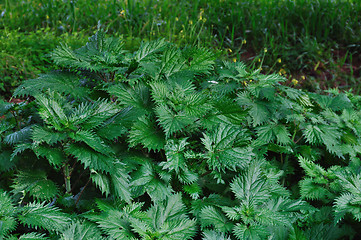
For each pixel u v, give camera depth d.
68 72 2.96
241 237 2.36
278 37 6.23
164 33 5.88
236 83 3.35
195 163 2.78
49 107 2.48
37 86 2.74
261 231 2.40
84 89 2.86
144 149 2.94
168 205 2.60
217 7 6.86
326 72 5.93
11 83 4.67
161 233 2.34
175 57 3.09
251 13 6.72
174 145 2.62
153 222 2.49
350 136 3.40
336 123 3.51
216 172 2.58
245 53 6.11
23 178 2.60
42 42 5.39
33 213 2.19
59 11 6.61
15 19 6.38
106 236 2.36
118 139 2.88
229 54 5.93
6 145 2.74
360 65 6.15
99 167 2.31
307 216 2.79
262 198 2.64
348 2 6.96
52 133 2.38
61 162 2.45
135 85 2.89
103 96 2.96
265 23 6.54
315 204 3.02
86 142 2.32
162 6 6.82
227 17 6.63
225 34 6.42
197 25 6.16
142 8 6.65
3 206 2.16
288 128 3.40
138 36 5.90
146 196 2.83
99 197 2.86
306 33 6.30
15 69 4.80
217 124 2.72
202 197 2.88
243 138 2.62
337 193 2.95
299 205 2.65
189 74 3.07
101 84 2.89
